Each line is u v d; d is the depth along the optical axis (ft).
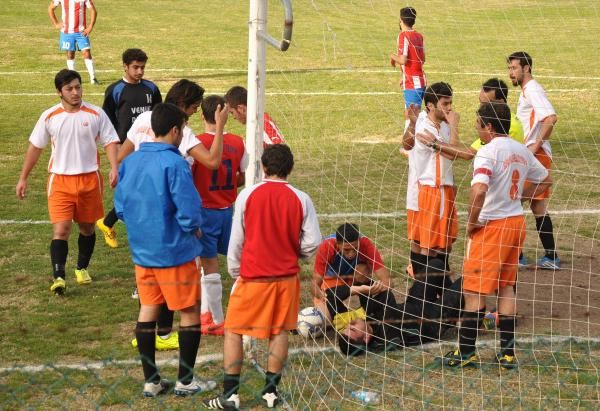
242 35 128.57
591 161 64.95
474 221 33.35
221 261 45.98
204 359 34.17
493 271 33.63
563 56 109.29
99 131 41.11
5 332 36.47
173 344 35.70
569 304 40.27
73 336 36.29
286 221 29.63
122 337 36.45
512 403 30.94
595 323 38.22
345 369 33.45
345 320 35.65
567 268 44.96
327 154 66.13
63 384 31.60
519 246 34.06
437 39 117.91
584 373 33.32
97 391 31.24
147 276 31.22
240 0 165.78
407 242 48.11
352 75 97.71
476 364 34.17
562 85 95.14
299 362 33.91
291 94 87.66
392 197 55.88
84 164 40.81
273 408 30.19
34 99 85.97
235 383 29.89
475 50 112.06
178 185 30.17
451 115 39.47
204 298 36.88
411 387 32.12
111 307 39.68
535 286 42.50
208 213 36.09
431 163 39.40
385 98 86.94
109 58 108.68
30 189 58.08
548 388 32.17
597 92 91.61
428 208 39.63
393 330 35.27
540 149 45.39
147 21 139.13
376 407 30.45
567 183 59.41
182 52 114.01
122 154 37.81
